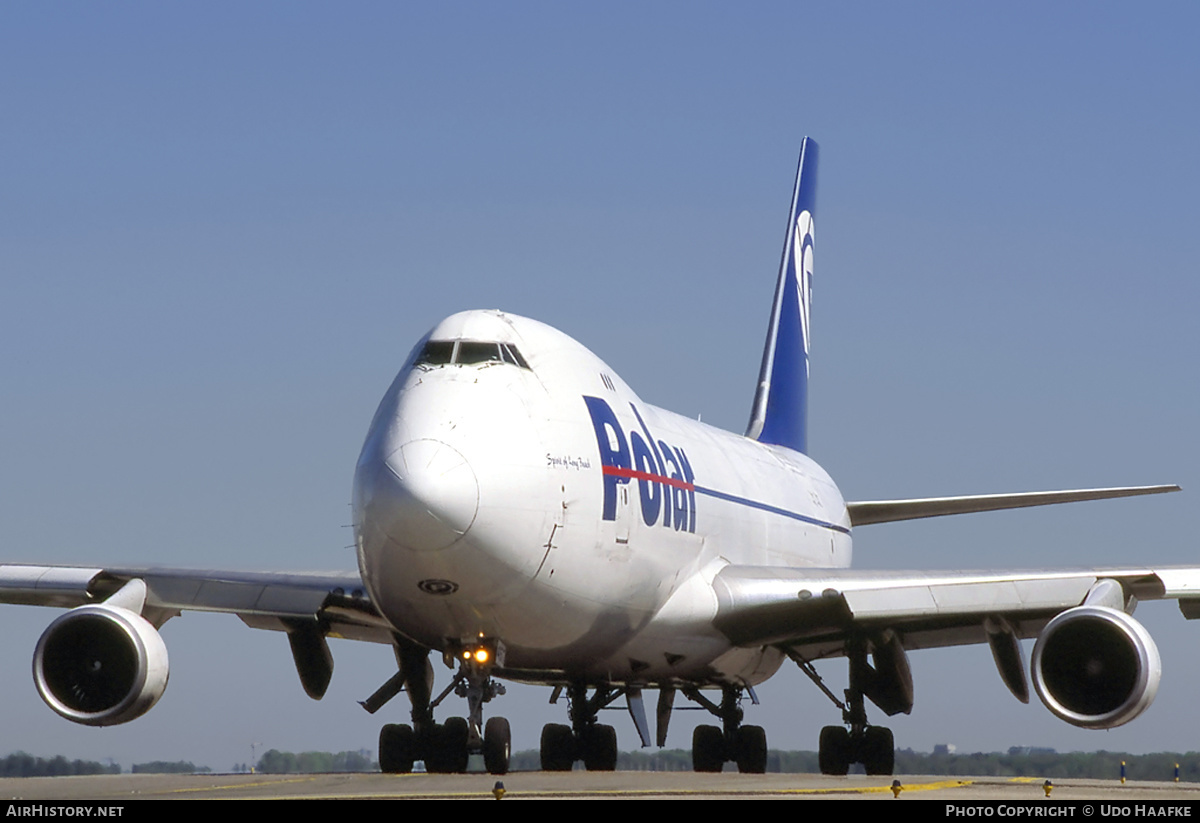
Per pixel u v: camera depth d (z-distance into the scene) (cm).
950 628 8125
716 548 8069
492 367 6291
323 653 7512
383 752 7262
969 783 5822
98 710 6053
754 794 4762
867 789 5084
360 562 5912
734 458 9281
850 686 8425
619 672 7606
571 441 6406
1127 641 6078
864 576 7644
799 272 13350
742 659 8306
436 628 6088
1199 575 6912
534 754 12225
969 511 11075
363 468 5834
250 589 7031
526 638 6425
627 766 11800
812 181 13938
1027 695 7531
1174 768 10938
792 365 12812
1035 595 7056
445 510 5612
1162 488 9875
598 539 6462
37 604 7381
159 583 7062
